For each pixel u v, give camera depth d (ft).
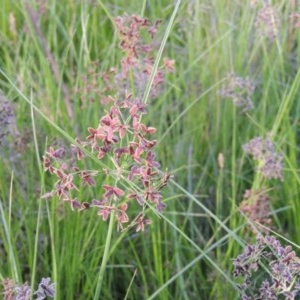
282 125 8.87
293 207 7.64
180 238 7.64
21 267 7.65
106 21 11.34
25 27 10.44
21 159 8.30
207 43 10.34
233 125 8.84
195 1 10.04
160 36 10.11
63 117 8.60
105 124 4.84
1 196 8.00
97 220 7.46
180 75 9.43
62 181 5.16
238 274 5.59
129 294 7.68
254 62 10.07
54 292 5.08
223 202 8.73
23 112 8.61
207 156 9.42
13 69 9.66
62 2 11.76
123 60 6.67
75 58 10.59
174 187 8.55
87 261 7.49
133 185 5.26
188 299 7.19
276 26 8.73
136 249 8.11
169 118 9.99
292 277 5.33
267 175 7.22
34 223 7.90
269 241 5.46
